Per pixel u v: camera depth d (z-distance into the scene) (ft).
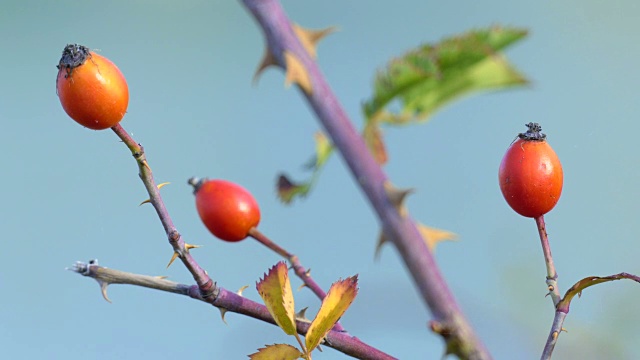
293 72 1.60
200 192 1.67
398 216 1.57
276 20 1.61
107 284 1.53
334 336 1.50
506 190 1.58
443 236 1.59
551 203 1.56
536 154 1.57
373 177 1.58
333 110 1.61
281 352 1.48
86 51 1.55
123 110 1.55
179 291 1.52
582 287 1.52
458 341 1.48
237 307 1.51
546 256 1.55
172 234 1.51
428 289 1.54
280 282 1.49
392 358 1.49
